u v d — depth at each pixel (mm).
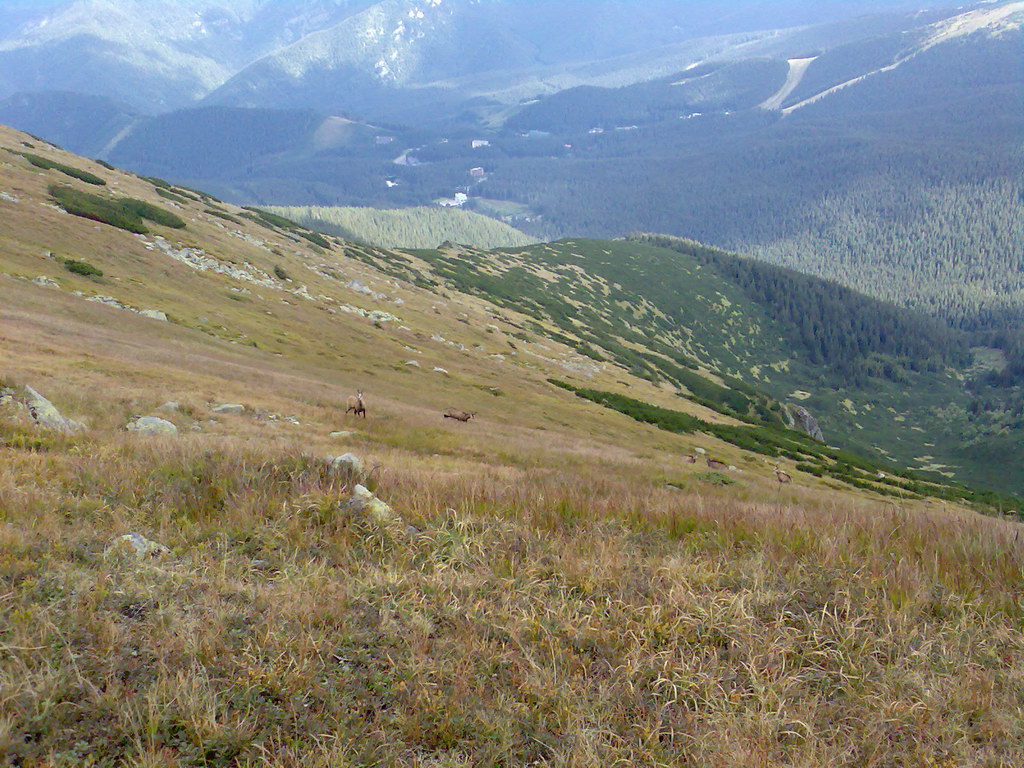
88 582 4977
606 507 8609
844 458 73875
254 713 3891
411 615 5199
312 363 46594
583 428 50906
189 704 3775
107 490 7480
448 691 4309
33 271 39406
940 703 4566
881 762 4062
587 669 4781
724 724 4258
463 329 81812
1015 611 6020
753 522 8258
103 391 21781
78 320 34375
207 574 5523
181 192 90125
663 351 146125
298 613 4973
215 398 26469
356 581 5727
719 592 5902
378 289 84312
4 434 10719
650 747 4016
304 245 93000
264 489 8062
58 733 3518
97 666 4047
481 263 168000
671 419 65438
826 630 5500
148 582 5156
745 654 5059
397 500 8242
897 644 5355
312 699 4141
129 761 3400
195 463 8758
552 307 138250
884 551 7332
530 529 7430
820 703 4598
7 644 4043
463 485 9211
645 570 6445
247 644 4488
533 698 4379
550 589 5973
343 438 24953
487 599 5680
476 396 52219
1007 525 8555
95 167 78875
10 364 22312
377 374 49750
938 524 8641
